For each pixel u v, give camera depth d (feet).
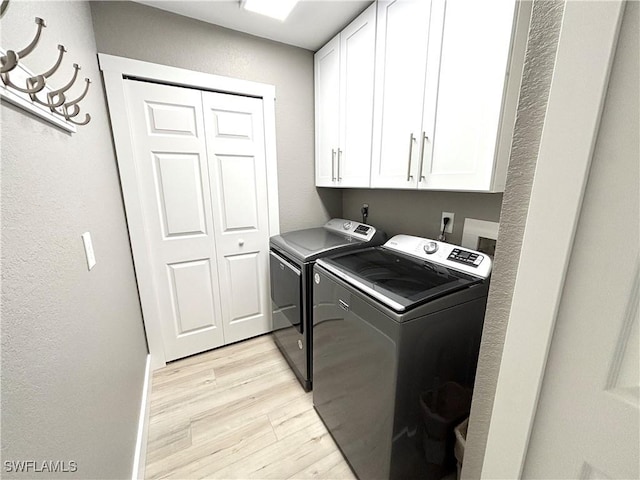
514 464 1.65
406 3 4.10
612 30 1.06
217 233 6.64
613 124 1.10
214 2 5.03
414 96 4.17
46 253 2.09
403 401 3.20
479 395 2.05
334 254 5.36
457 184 3.69
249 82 6.25
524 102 1.53
